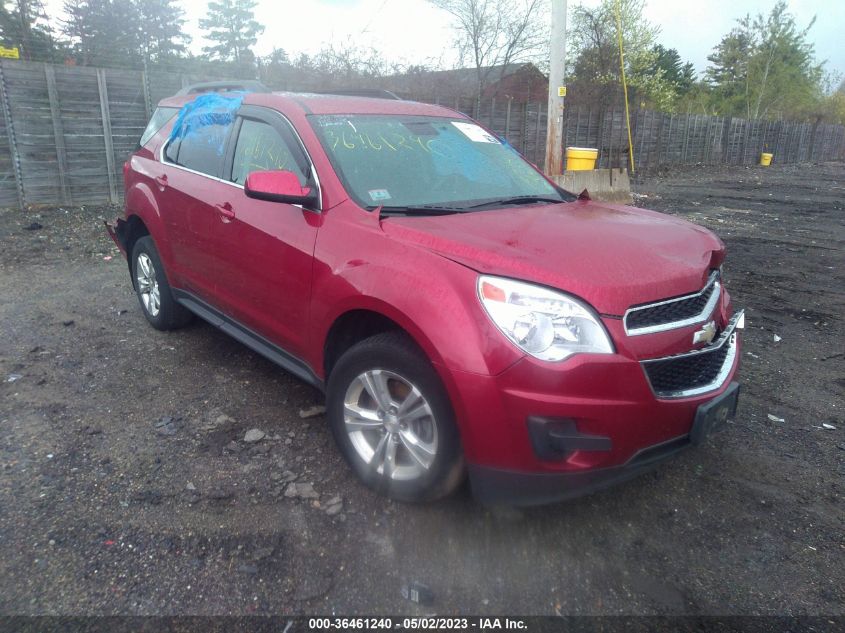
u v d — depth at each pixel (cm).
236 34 4306
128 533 286
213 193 409
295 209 349
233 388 429
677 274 280
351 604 254
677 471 353
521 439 254
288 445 362
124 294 623
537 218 334
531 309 254
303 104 384
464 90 2189
